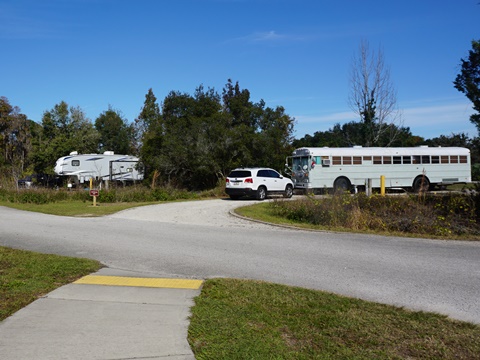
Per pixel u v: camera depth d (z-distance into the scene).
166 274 7.93
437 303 6.29
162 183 32.47
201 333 4.89
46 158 45.22
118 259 9.22
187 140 32.28
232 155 32.66
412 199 15.95
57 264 8.26
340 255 9.75
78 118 54.31
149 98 57.22
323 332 5.00
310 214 15.62
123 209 20.14
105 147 63.66
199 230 13.52
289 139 38.50
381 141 35.91
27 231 13.20
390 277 7.78
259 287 6.85
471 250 10.47
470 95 14.45
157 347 4.53
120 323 5.22
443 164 28.59
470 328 5.19
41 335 4.82
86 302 6.06
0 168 36.66
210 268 8.45
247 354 4.35
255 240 11.68
